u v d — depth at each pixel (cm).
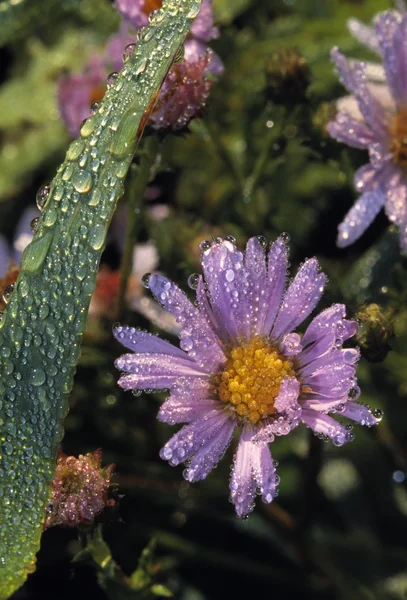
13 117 39
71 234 26
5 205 37
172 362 27
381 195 30
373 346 28
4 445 26
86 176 26
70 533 32
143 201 31
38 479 26
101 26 39
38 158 38
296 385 26
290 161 36
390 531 35
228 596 34
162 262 32
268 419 27
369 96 29
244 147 35
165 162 30
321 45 36
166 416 26
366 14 37
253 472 26
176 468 33
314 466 31
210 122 32
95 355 31
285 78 31
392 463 34
